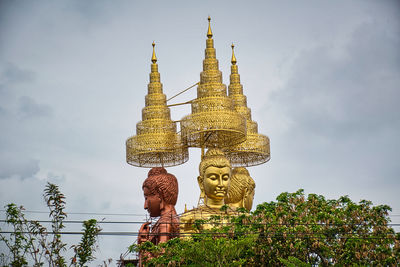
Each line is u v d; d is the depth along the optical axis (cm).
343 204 5131
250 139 6094
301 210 5066
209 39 5991
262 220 4994
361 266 4694
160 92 6031
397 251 4878
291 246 4862
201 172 5659
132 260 5591
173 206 5756
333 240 4947
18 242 4388
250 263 5019
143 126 5903
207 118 5641
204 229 5172
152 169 5853
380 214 5006
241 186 5847
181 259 4862
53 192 4506
